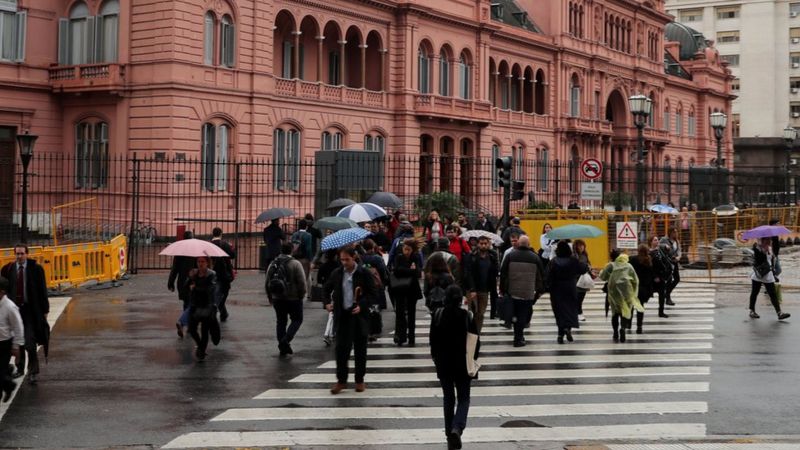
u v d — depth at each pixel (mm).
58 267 29391
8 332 15055
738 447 12859
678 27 118438
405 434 13641
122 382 17016
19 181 45625
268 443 13141
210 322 19547
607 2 91250
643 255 23406
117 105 48938
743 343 21797
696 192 63469
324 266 21797
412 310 21547
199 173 48844
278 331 19891
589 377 17797
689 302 30125
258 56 52375
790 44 137750
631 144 95375
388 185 63156
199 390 16438
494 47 74938
